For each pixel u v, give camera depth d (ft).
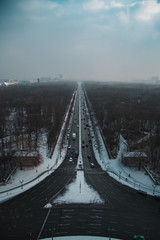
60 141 477.77
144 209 245.65
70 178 313.94
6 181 295.07
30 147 406.41
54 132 506.07
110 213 235.61
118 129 539.29
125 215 233.35
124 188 291.17
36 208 240.32
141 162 358.43
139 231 209.87
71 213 232.94
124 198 266.77
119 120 609.42
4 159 347.97
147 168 351.67
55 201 254.47
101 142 481.46
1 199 256.73
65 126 606.96
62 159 382.22
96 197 266.36
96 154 410.72
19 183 295.28
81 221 220.43
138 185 300.20
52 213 232.12
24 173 325.42
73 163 367.45
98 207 245.65
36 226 211.41
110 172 338.34
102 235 201.98
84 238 197.16
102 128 589.32
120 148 437.58
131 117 644.69
